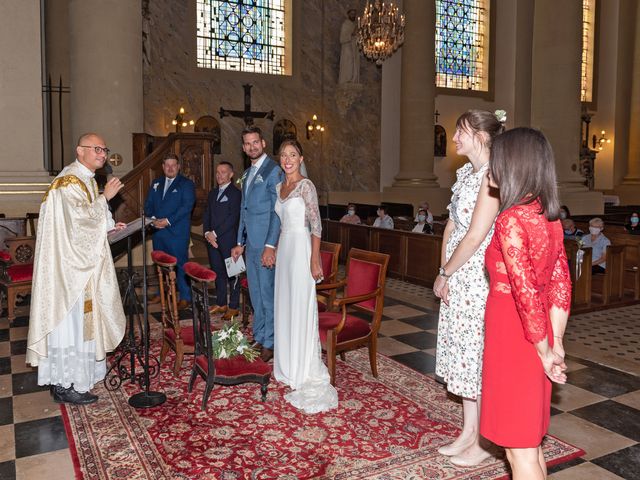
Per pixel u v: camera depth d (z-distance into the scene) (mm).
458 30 20062
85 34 9133
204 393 4066
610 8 22562
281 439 3656
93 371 4301
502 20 20547
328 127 17406
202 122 15797
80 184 4227
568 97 13477
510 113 20875
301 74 16953
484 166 3129
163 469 3273
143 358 5160
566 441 3703
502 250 2291
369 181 18062
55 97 13758
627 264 8312
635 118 22469
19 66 8117
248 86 16156
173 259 4504
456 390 3268
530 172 2285
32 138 8250
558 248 2422
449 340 3309
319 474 3230
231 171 6602
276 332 4441
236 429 3797
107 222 4297
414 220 12422
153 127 15258
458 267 3047
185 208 6930
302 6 16828
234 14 16266
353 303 4613
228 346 4203
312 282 4281
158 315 6680
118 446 3555
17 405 4223
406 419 3975
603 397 4473
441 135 19625
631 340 6059
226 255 6586
